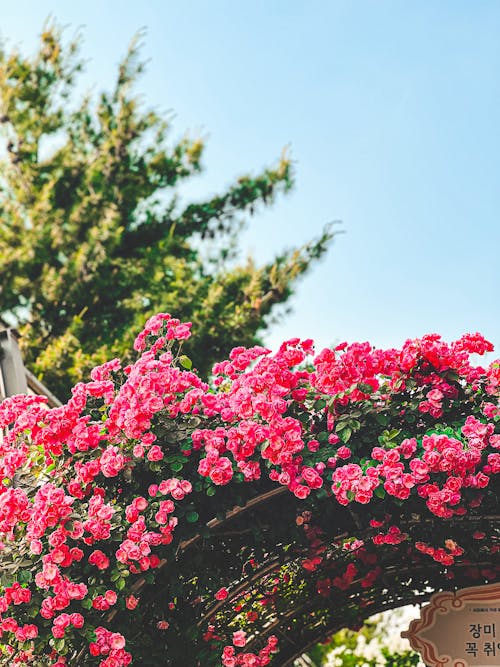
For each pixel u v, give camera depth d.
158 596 2.99
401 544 3.36
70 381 9.85
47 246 11.18
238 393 2.74
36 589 2.76
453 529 3.07
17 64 11.59
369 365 2.80
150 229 12.03
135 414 2.69
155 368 2.83
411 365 2.85
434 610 3.39
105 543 2.78
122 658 2.71
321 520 3.00
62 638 2.70
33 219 11.27
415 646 3.36
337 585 3.56
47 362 9.84
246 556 3.16
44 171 11.62
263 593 3.58
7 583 2.67
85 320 11.12
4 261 10.97
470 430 2.74
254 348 3.04
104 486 2.84
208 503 2.81
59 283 10.75
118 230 10.82
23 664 2.75
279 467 2.77
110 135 11.68
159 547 2.79
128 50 11.60
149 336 3.05
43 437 2.84
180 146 11.91
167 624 3.07
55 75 11.78
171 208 12.16
